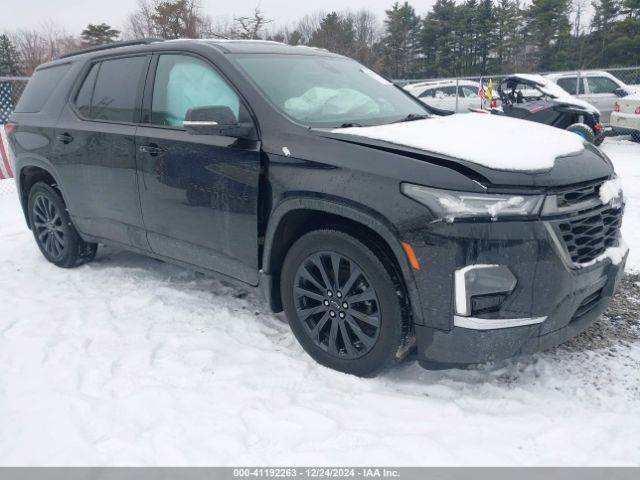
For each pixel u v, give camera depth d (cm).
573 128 948
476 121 315
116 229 389
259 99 301
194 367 288
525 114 1015
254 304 373
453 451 220
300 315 291
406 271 243
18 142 452
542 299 236
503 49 4391
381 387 268
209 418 243
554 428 232
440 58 4472
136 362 295
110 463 216
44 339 321
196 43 344
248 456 219
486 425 236
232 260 316
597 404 252
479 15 4378
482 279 231
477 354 238
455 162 240
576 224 246
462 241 230
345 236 260
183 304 373
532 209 231
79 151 394
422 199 236
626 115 1127
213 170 309
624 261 283
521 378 275
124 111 371
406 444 224
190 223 331
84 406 253
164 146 335
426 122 310
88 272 443
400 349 259
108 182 378
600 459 214
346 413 246
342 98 338
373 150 257
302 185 270
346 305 271
